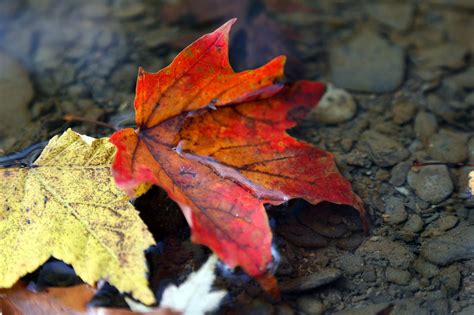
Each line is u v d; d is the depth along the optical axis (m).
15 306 0.51
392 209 0.55
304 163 0.53
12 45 0.62
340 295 0.52
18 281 0.51
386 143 0.57
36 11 0.65
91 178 0.52
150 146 0.52
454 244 0.53
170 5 0.65
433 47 0.62
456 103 0.59
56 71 0.61
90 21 0.64
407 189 0.55
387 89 0.60
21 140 0.57
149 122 0.52
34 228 0.51
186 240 0.53
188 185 0.51
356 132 0.58
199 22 0.64
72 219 0.51
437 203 0.55
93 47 0.62
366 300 0.52
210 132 0.53
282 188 0.52
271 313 0.51
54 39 0.63
